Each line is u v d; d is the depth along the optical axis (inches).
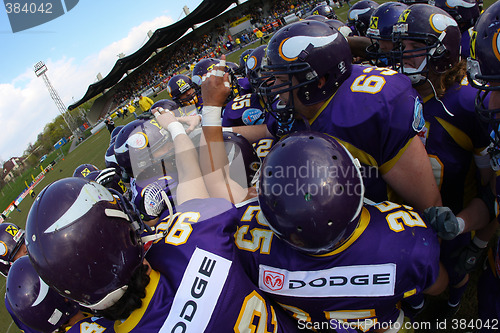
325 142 52.1
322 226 47.4
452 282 81.9
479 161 73.0
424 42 71.3
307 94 63.3
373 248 52.2
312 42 59.6
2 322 209.8
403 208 57.7
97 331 56.7
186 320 47.9
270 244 57.6
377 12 84.4
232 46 1251.8
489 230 69.9
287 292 55.7
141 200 80.6
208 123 69.2
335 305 54.2
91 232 45.2
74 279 44.5
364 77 62.9
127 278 47.5
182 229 55.8
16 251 118.8
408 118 57.9
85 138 1425.9
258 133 98.7
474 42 52.7
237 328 50.5
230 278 51.5
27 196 881.5
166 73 1653.5
